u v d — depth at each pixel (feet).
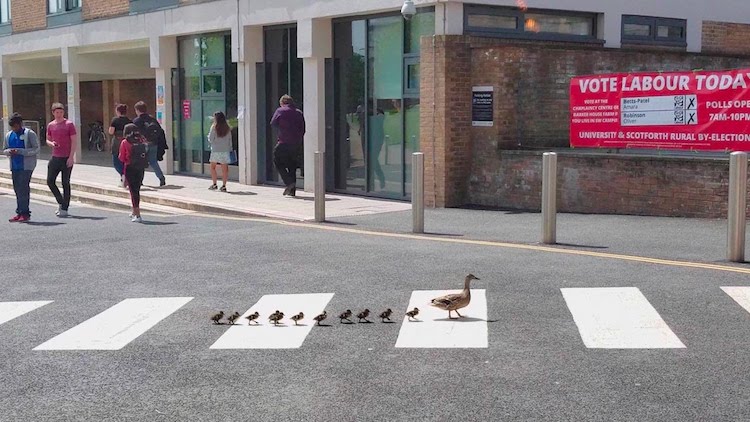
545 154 36.42
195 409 18.38
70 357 22.52
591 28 57.67
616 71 55.06
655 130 46.16
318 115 60.44
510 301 26.55
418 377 19.88
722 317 23.98
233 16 66.54
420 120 52.95
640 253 33.71
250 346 22.93
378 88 56.90
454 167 52.16
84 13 86.17
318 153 46.19
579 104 49.34
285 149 57.98
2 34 101.91
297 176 64.44
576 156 48.29
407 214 48.91
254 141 67.10
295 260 34.94
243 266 34.19
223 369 21.06
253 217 50.26
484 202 52.44
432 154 52.26
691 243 36.04
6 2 101.60
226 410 18.26
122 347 23.29
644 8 59.26
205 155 74.13
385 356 21.58
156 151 65.16
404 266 32.73
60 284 32.30
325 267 33.22
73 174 77.56
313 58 60.08
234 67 69.77
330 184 61.26
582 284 28.40
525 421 17.03
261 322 25.46
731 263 31.30
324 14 58.34
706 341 21.85
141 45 80.69
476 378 19.63
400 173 55.83
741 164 31.17
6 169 85.15
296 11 60.64
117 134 63.57
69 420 17.99
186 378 20.45
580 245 36.06
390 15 55.52
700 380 19.04
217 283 31.24
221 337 23.93
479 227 43.04
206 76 72.84
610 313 24.57
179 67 76.23
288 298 28.22
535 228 42.34
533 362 20.61
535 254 34.12
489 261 32.96
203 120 73.77
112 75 101.04
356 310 26.40
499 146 51.49
